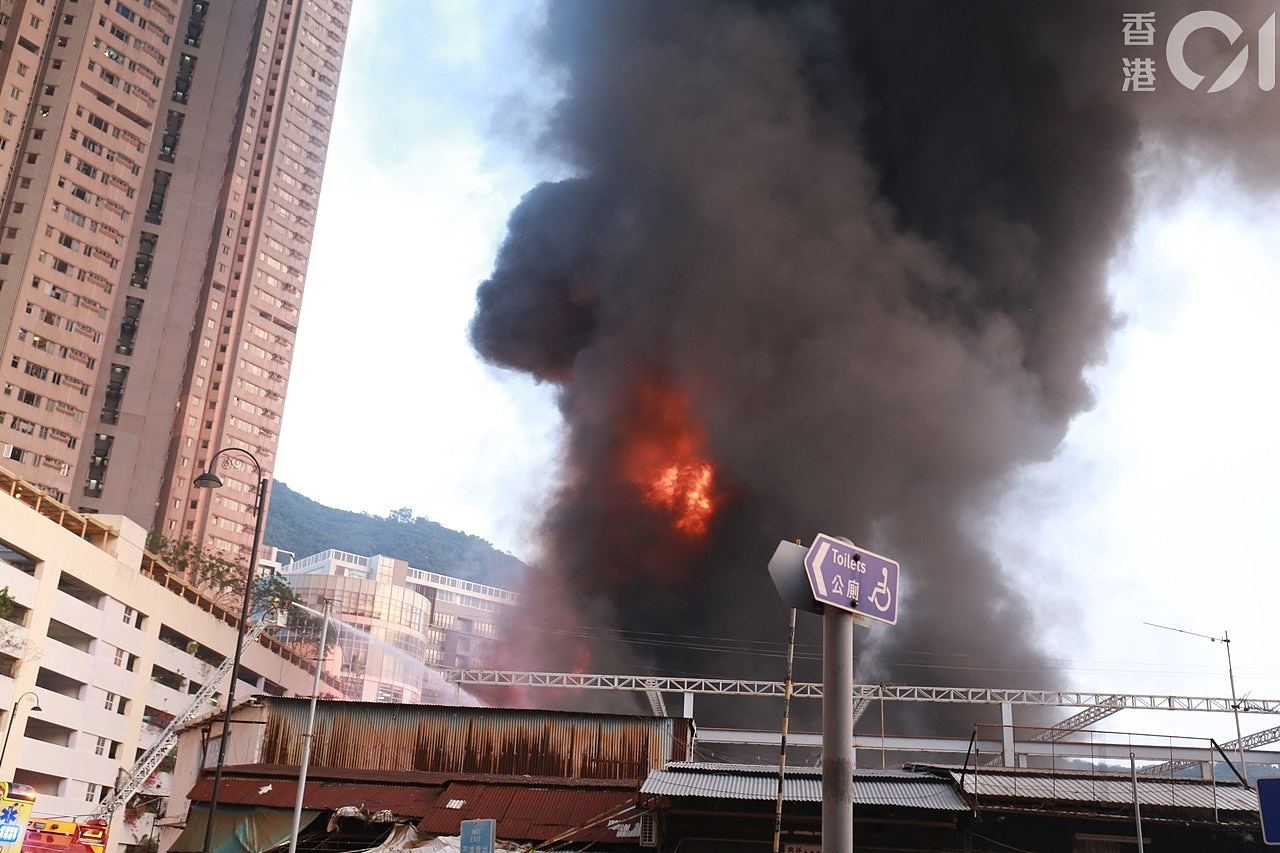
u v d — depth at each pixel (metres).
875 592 12.66
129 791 70.88
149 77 139.88
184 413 147.38
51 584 76.00
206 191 149.50
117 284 134.62
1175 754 64.38
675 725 48.44
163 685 90.25
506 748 48.81
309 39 174.25
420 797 44.47
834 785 11.76
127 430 134.62
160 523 143.25
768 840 37.12
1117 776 38.06
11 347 121.88
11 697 70.75
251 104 162.88
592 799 43.50
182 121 149.50
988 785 36.94
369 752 49.31
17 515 72.81
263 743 49.84
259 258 160.75
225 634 100.38
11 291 123.12
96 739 80.31
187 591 99.19
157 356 139.12
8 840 36.84
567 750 48.50
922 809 36.19
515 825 41.72
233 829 43.94
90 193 131.50
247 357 156.62
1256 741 65.12
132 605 85.69
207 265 153.75
